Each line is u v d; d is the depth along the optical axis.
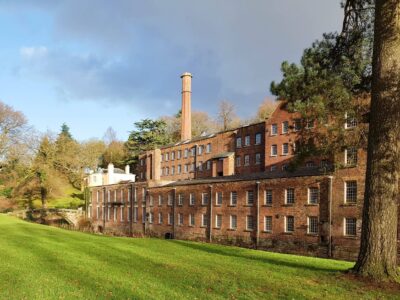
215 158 69.94
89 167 105.12
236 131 68.38
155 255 22.47
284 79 21.77
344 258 32.44
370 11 19.48
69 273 16.39
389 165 15.14
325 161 40.41
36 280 14.89
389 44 15.30
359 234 31.56
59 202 90.88
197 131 114.44
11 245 26.27
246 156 65.56
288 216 38.16
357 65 20.33
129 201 68.38
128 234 65.38
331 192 34.06
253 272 16.92
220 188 47.16
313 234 35.31
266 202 40.78
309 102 20.91
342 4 20.14
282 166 56.53
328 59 21.19
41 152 90.75
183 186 54.25
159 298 12.43
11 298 12.32
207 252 25.47
